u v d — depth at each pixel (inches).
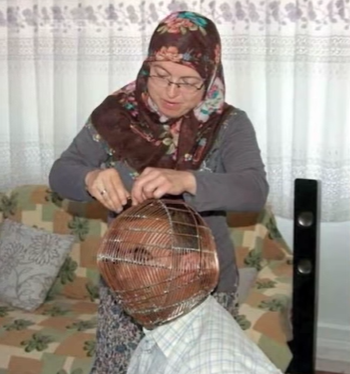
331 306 112.6
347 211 105.7
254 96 104.9
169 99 60.7
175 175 53.7
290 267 94.7
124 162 65.0
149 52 62.2
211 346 41.6
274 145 103.9
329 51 100.0
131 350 62.2
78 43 107.6
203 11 103.0
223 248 62.8
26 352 85.0
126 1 104.9
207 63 60.8
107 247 45.4
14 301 98.3
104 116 66.0
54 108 110.1
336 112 101.4
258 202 57.8
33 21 109.7
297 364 67.9
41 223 104.7
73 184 60.9
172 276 43.3
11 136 112.9
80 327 91.3
